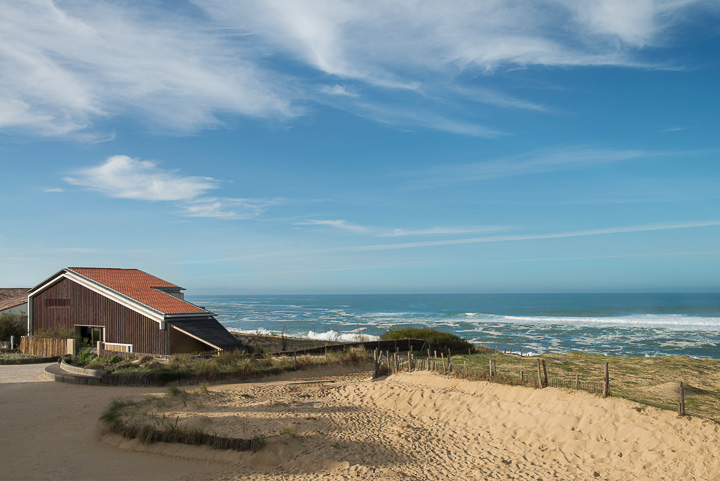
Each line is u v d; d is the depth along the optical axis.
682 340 49.16
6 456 11.56
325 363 24.83
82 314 32.53
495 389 14.05
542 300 170.75
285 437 11.77
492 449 11.09
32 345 31.59
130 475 10.38
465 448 11.35
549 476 9.45
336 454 11.07
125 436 12.55
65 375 21.94
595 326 65.75
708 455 8.59
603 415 10.77
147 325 30.00
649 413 10.27
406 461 10.72
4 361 28.70
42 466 10.90
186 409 14.64
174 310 30.62
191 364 23.11
